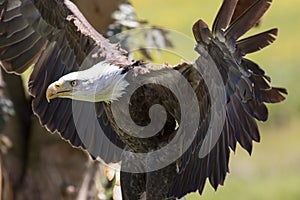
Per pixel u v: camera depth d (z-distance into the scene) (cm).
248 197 2972
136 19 1541
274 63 4175
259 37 992
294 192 2995
